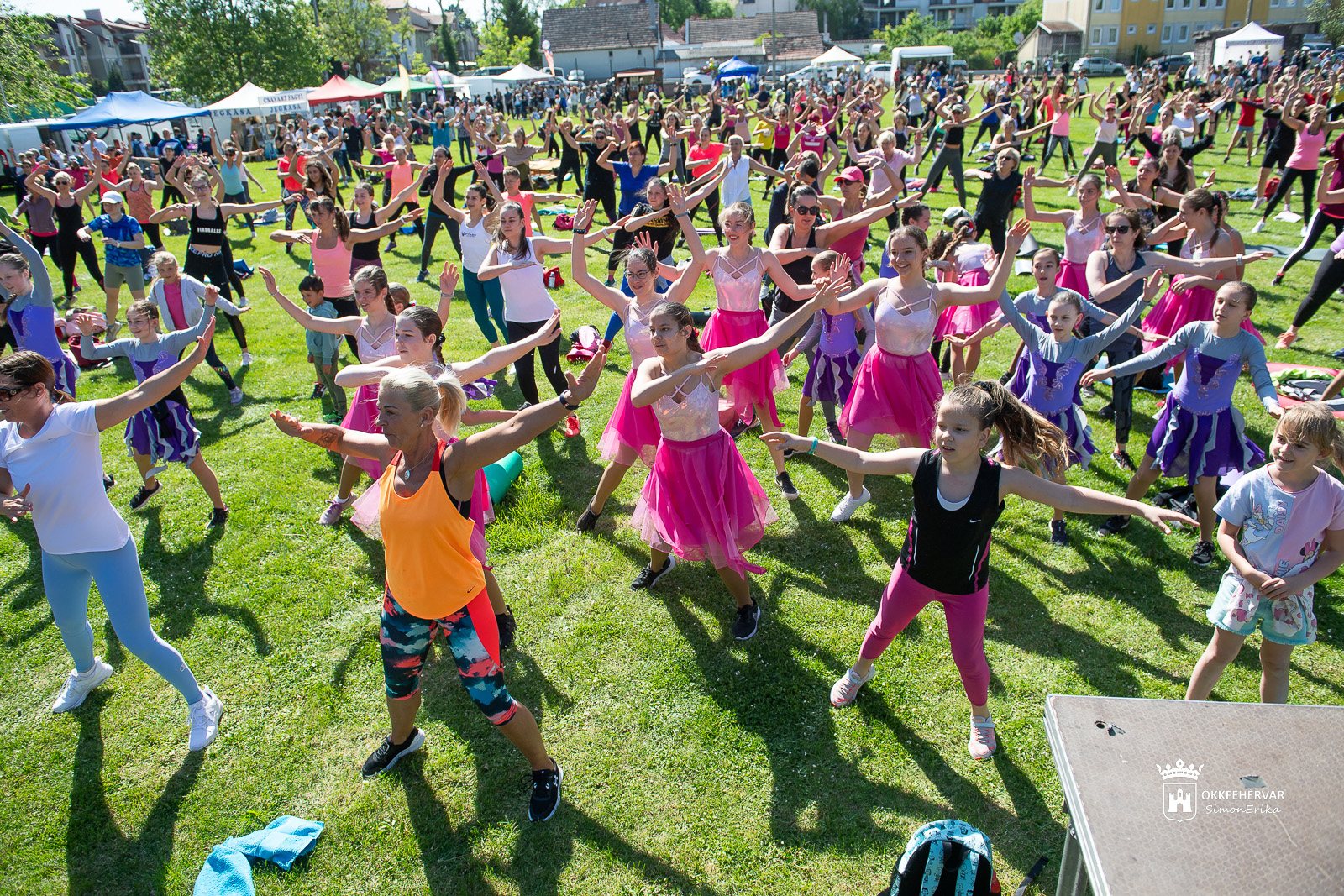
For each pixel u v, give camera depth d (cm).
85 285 1178
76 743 377
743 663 411
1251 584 317
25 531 556
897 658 409
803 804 333
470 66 8338
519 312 638
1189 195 633
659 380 376
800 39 7200
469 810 336
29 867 320
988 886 261
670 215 930
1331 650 408
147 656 360
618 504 559
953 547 314
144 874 317
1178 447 472
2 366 321
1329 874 180
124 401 342
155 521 550
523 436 286
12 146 2397
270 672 415
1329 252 721
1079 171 1703
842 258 394
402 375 282
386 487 298
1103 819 192
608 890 301
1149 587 461
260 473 613
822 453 328
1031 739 359
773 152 1673
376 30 6269
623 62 7225
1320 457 307
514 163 1348
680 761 355
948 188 1619
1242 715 222
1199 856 183
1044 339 496
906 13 11169
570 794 341
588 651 422
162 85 4125
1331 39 4494
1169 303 665
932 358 499
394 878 310
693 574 482
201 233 879
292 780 354
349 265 716
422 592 298
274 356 865
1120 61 6975
